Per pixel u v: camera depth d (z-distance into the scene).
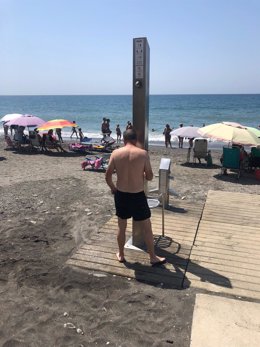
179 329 3.32
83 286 4.04
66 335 3.23
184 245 5.08
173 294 3.89
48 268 4.47
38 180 9.98
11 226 6.04
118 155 4.18
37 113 72.25
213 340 3.15
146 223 4.38
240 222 6.07
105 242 5.19
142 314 3.54
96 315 3.53
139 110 4.69
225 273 4.30
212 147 21.28
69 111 77.69
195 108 80.38
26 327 3.34
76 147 16.95
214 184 9.72
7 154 16.25
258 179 10.55
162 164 6.43
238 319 3.44
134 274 4.28
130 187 4.18
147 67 4.66
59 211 6.90
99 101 135.75
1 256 4.84
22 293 3.91
